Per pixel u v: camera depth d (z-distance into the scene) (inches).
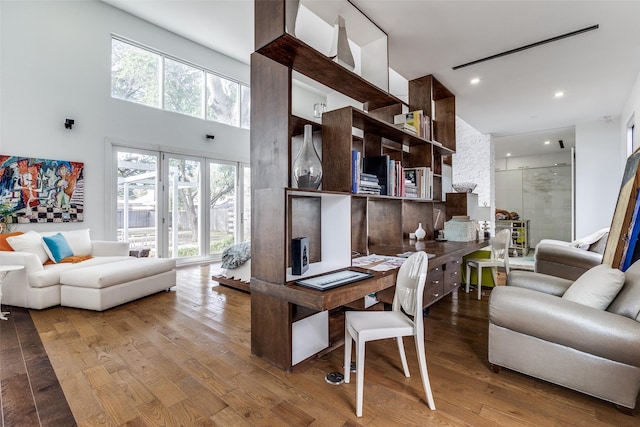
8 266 113.4
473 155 249.0
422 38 106.7
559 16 94.3
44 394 65.2
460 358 81.4
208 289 152.2
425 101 135.3
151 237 203.0
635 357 55.9
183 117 215.5
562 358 63.7
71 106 167.6
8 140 148.8
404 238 143.0
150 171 201.8
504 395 65.1
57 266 129.0
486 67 127.8
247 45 222.2
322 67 79.2
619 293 65.7
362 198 94.7
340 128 83.6
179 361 79.4
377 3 88.5
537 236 326.6
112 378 71.4
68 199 166.4
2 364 77.8
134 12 185.8
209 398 64.1
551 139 263.9
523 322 67.1
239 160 249.8
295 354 76.9
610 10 91.0
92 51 174.7
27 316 112.5
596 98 162.9
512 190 340.5
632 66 126.1
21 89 152.3
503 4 88.9
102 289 117.0
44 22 158.7
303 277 71.2
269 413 59.5
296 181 80.2
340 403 62.4
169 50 205.6
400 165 111.9
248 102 258.1
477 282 144.7
